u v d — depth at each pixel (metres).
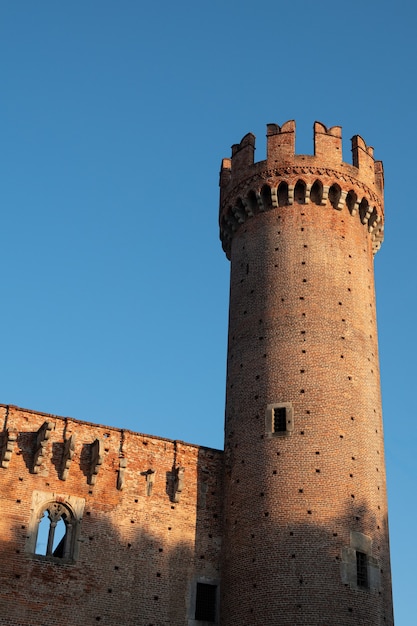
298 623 45.94
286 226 57.75
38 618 46.44
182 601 50.03
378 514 50.59
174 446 54.34
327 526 48.41
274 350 54.22
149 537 50.94
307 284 55.53
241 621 47.94
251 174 60.03
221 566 51.62
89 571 48.59
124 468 51.84
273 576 47.72
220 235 63.41
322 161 58.84
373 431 52.91
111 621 47.88
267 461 51.22
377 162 63.09
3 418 50.53
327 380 52.62
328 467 50.06
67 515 49.78
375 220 60.50
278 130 60.34
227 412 55.75
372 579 48.16
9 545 47.44
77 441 51.75
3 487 48.69
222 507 53.56
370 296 57.81
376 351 56.75
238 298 58.03
